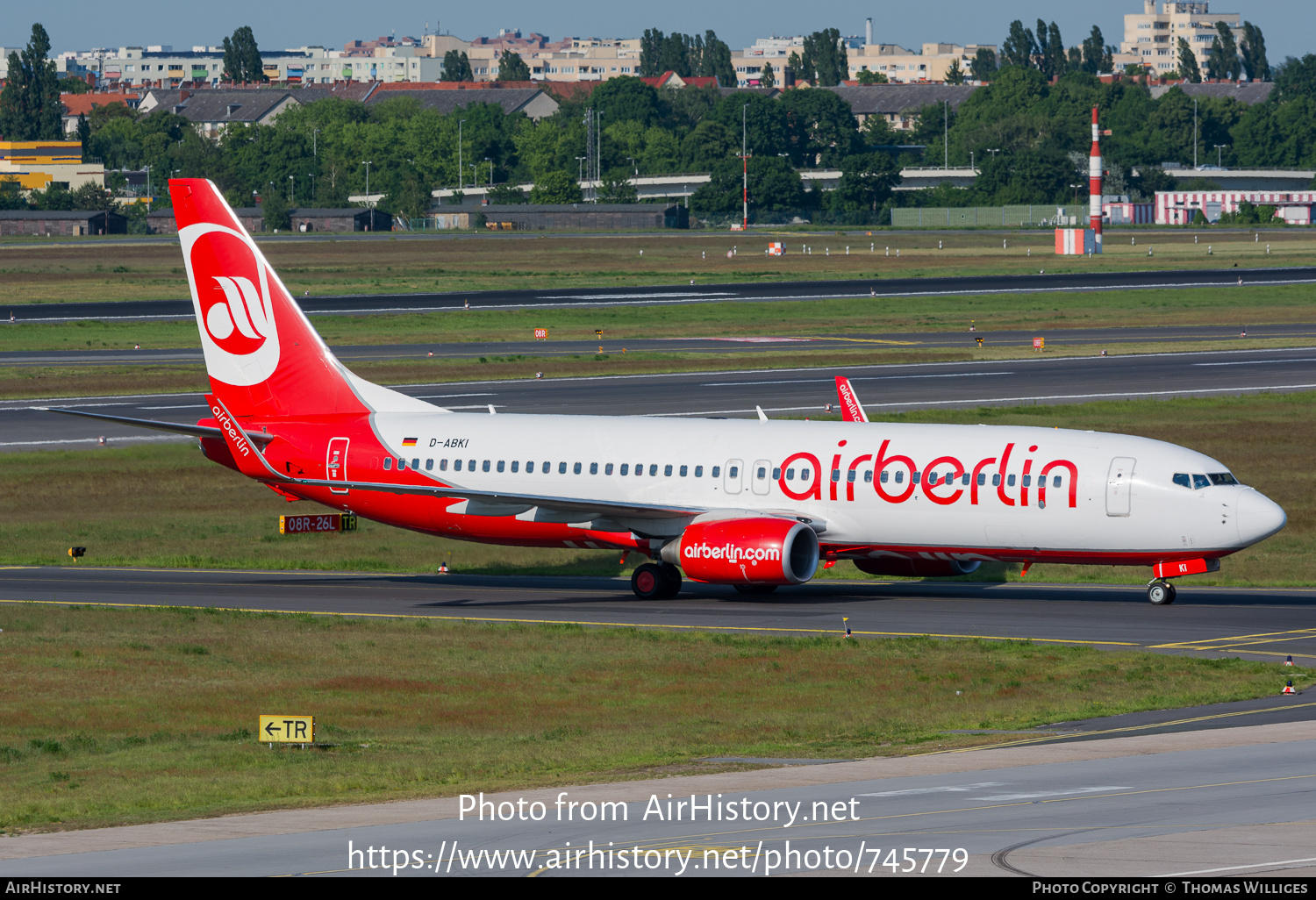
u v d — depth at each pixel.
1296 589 198.25
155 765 118.25
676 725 130.12
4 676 153.25
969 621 179.00
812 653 161.00
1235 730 117.44
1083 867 74.88
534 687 147.62
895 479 188.12
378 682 150.12
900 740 119.88
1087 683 142.88
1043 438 186.25
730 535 188.38
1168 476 178.88
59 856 84.69
